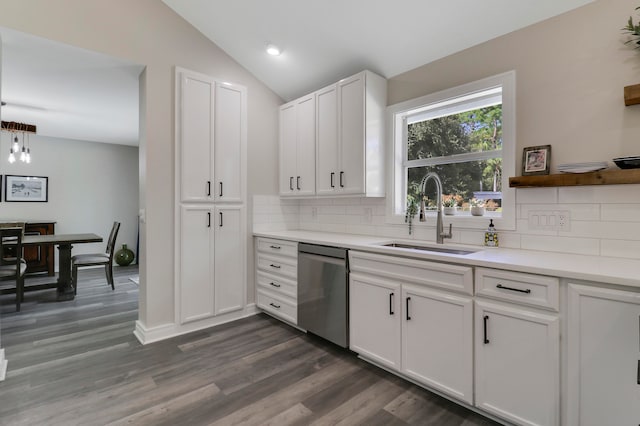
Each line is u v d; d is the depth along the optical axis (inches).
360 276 90.3
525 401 59.9
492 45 86.2
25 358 93.3
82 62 101.0
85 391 76.7
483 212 91.2
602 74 69.6
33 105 147.5
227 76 122.9
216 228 118.9
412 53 99.4
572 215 73.9
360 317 90.3
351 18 95.5
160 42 106.0
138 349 99.3
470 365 67.2
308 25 102.8
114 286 175.8
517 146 81.7
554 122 76.0
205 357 94.3
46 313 133.2
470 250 84.9
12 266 136.1
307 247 107.0
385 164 111.2
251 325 119.5
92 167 234.8
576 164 69.0
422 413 69.1
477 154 94.0
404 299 79.1
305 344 103.3
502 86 83.7
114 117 168.9
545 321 57.1
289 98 140.6
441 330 71.9
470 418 67.6
